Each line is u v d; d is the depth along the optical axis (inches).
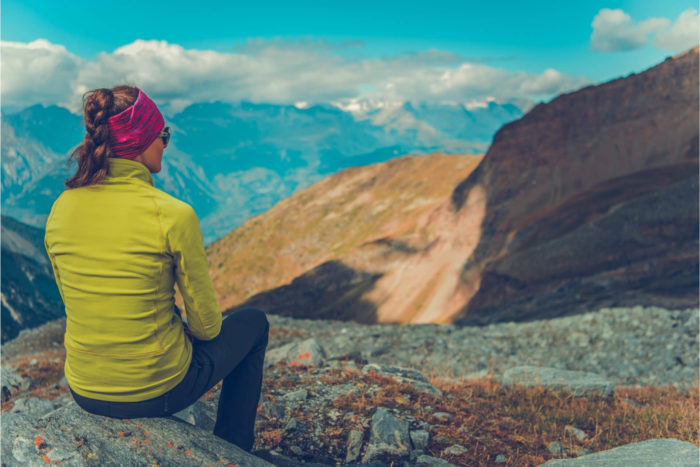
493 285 3203.7
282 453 182.4
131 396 99.0
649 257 2417.6
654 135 4899.1
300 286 6245.1
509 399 294.8
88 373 97.1
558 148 5137.8
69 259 91.7
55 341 875.4
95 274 90.7
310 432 197.2
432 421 218.1
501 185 5226.4
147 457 109.3
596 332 704.4
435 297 4805.6
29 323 7785.4
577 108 5305.1
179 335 102.2
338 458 183.0
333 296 5925.2
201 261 97.8
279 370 296.8
